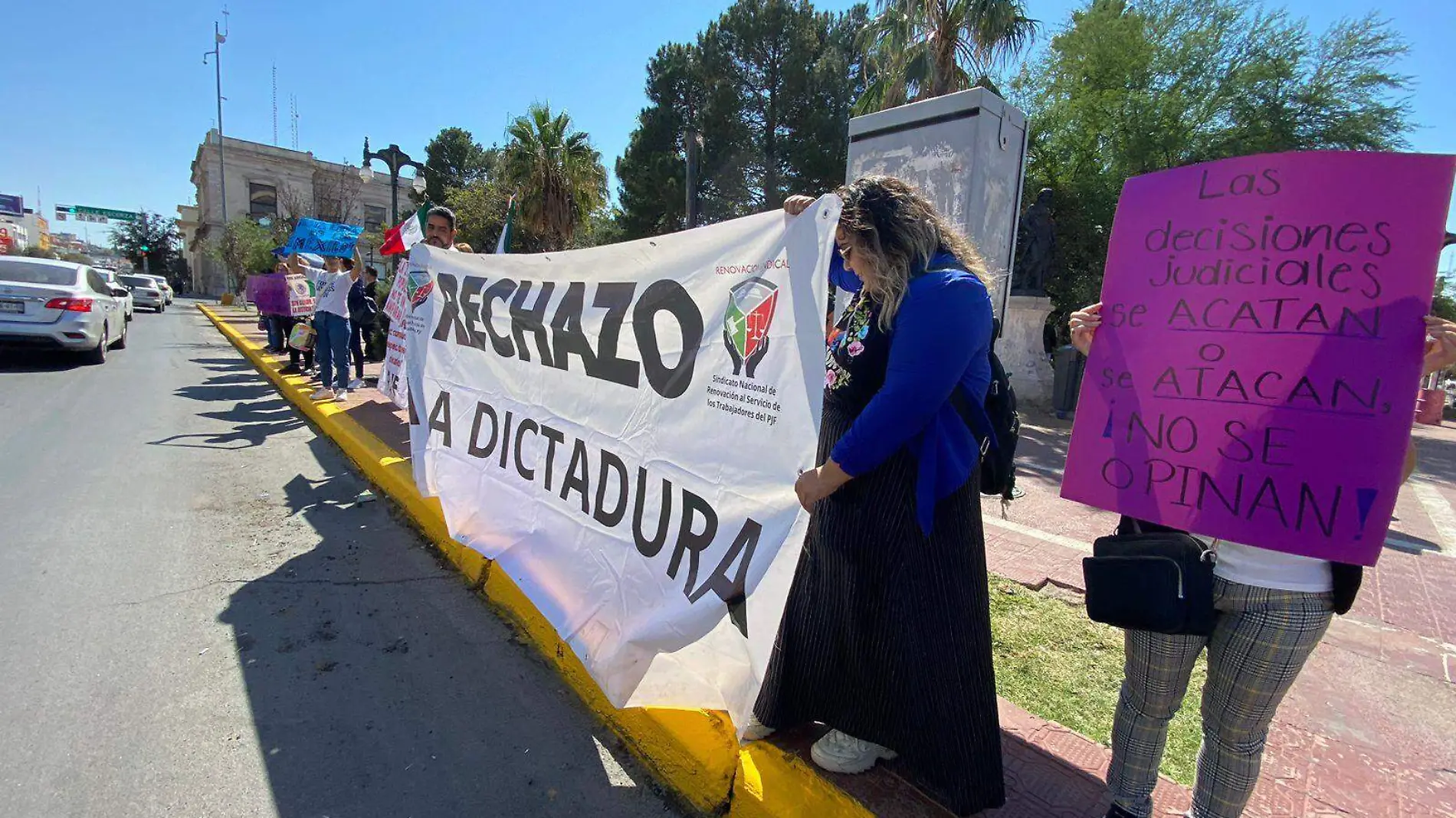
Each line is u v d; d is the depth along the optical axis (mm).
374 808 2086
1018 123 4645
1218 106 15594
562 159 18750
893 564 1713
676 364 2236
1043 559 4027
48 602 3229
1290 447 1470
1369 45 14617
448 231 5090
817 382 1708
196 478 5246
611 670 2266
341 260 8484
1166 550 1550
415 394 4156
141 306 28188
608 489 2523
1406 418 1373
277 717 2486
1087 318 1792
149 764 2217
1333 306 1437
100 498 4680
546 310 2939
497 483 3285
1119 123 16422
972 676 1741
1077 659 2910
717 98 22875
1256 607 1511
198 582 3512
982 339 1588
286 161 51344
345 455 6062
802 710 2031
